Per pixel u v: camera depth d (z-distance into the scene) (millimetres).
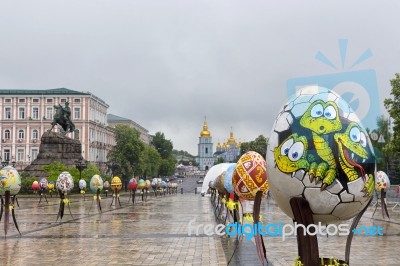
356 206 8078
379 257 15172
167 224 26016
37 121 118250
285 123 8328
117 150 97000
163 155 167125
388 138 40094
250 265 13805
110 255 15516
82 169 63125
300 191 7926
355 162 7809
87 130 117688
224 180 20609
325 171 7746
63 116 73625
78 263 14102
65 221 27547
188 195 86062
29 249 16734
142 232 21984
